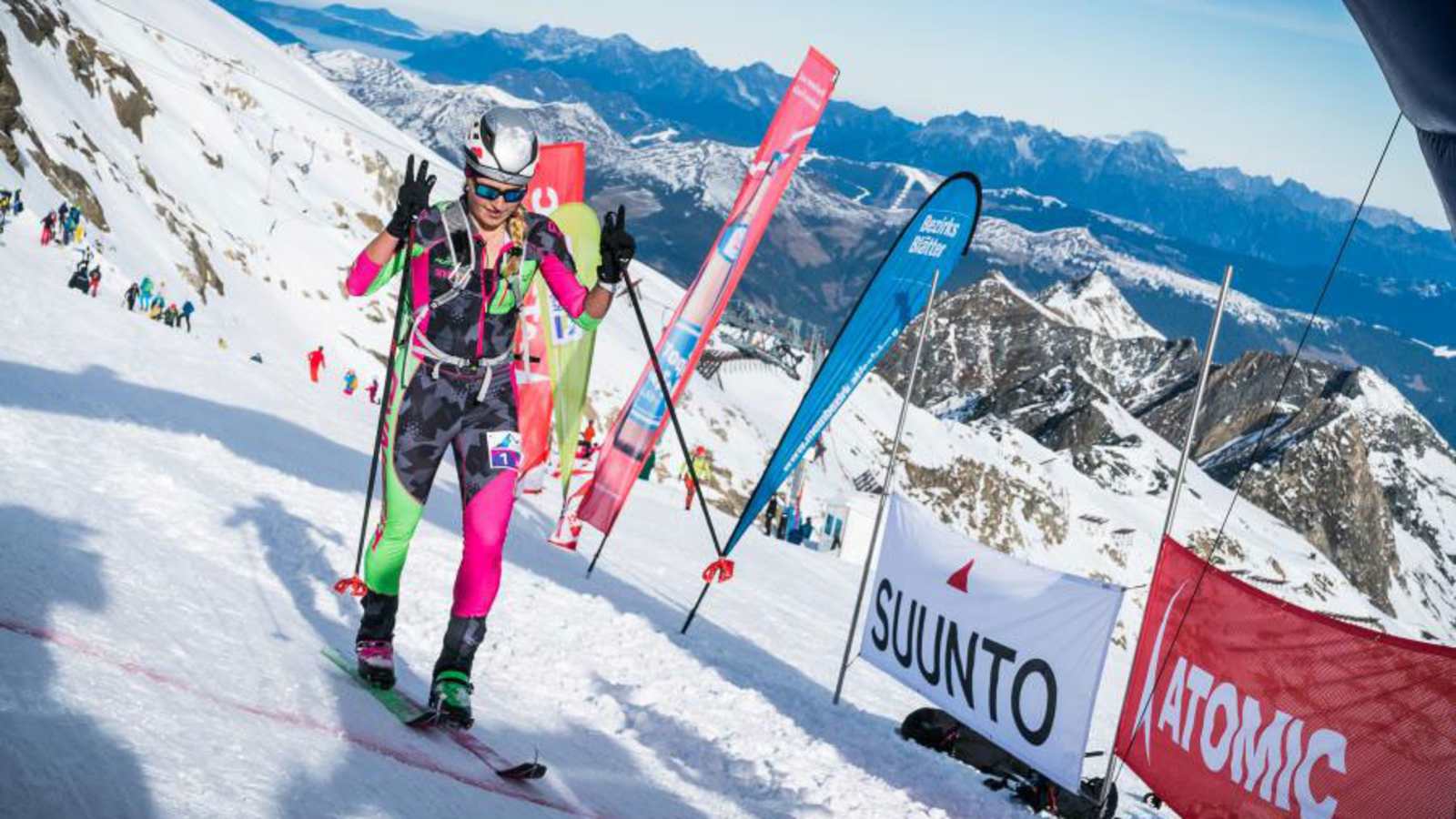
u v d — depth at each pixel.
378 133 135.38
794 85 10.92
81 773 2.15
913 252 9.62
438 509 11.56
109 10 98.25
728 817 4.46
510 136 3.74
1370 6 3.24
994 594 7.47
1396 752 5.03
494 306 3.92
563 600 8.29
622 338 105.31
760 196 11.08
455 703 3.77
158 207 63.88
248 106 102.06
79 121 64.19
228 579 4.68
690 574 15.81
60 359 11.55
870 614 8.60
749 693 7.04
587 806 3.73
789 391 122.75
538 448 10.47
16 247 26.62
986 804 6.50
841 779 5.86
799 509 45.19
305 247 79.56
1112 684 34.06
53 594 3.30
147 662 3.04
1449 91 3.25
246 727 2.84
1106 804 7.22
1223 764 5.79
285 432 13.12
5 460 5.35
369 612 3.92
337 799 2.60
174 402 11.31
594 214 10.08
